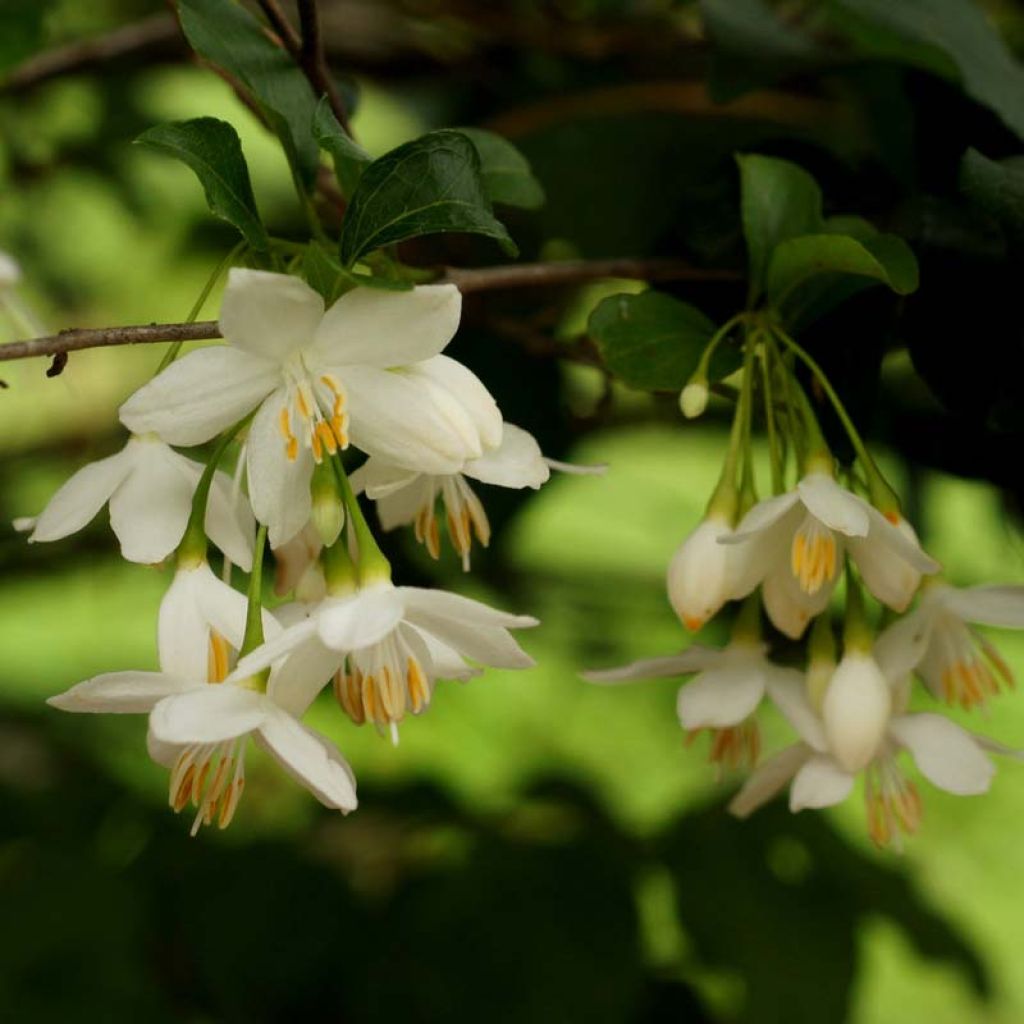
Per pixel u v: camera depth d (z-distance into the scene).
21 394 0.72
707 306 0.52
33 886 0.58
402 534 0.56
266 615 0.47
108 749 0.62
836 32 0.59
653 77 0.63
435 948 0.57
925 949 0.58
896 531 0.48
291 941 0.58
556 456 0.58
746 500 0.49
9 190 0.68
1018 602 0.50
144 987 0.58
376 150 0.74
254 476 0.47
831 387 0.51
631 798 0.68
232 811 0.47
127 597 0.75
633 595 0.68
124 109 0.68
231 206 0.48
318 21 0.50
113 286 0.75
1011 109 0.52
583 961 0.57
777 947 0.57
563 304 0.60
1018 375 0.50
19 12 0.58
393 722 0.47
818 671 0.50
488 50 0.64
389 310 0.46
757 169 0.51
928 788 0.67
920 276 0.51
